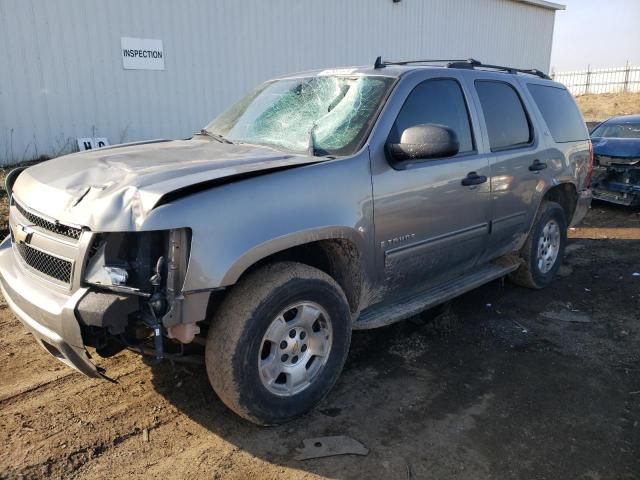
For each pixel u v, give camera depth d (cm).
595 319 472
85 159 329
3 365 364
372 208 330
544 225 515
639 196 853
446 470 277
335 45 1292
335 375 326
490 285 550
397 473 274
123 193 261
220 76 1095
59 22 880
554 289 546
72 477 264
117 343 286
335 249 331
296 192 294
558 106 541
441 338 429
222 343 277
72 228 265
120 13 941
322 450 290
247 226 272
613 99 3781
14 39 844
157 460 279
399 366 383
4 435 292
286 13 1173
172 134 1051
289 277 290
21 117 872
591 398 346
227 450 288
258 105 413
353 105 361
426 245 375
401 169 349
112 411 317
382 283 355
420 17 1498
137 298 255
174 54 1021
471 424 316
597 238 748
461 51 1683
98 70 937
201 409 323
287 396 303
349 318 327
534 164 479
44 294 272
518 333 441
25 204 303
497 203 437
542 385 361
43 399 327
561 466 282
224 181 275
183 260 257
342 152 333
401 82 366
